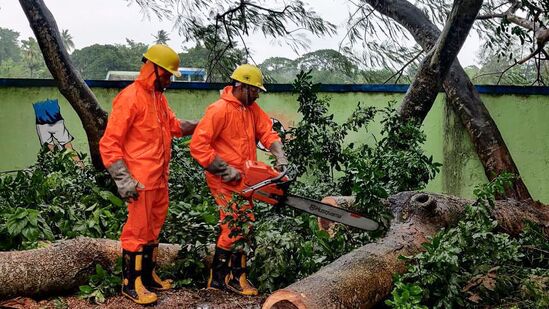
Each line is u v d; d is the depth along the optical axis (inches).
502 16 396.8
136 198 179.5
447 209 235.6
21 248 217.5
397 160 270.5
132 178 179.5
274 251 193.9
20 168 372.2
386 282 190.4
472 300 189.2
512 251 203.0
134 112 179.6
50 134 374.6
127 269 185.5
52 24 314.0
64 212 253.0
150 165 182.4
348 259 192.4
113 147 177.9
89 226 245.0
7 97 371.6
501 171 355.3
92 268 196.1
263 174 185.5
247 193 187.6
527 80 544.7
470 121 366.0
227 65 466.0
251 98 195.3
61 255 192.1
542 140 380.5
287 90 378.9
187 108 379.9
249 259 205.8
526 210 274.5
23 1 309.0
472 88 371.6
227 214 190.1
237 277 194.2
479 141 363.3
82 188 289.7
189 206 226.7
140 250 184.5
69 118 375.6
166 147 188.5
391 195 250.7
